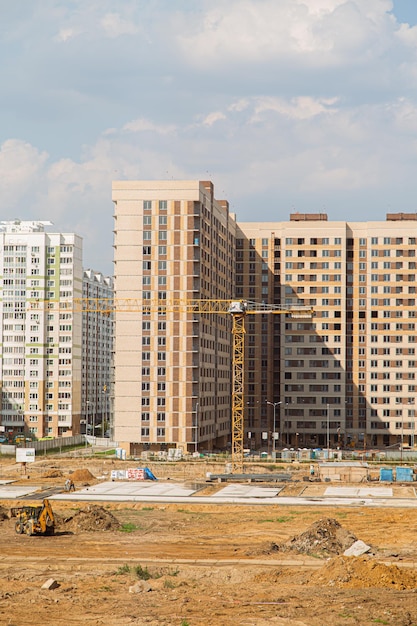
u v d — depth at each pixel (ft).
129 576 202.18
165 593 177.58
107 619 154.51
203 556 240.32
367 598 160.56
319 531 248.93
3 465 588.50
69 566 220.43
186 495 417.69
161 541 273.75
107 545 263.90
